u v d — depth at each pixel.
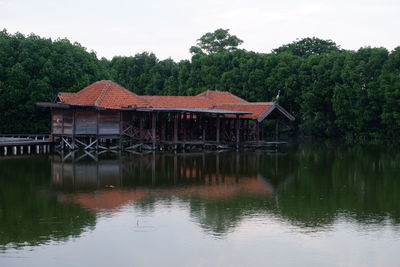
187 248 16.16
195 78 77.62
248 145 49.53
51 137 47.09
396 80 63.12
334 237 17.20
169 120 52.41
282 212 20.48
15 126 54.06
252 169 33.00
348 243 16.61
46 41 57.50
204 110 45.00
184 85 78.56
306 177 29.59
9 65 54.16
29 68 54.56
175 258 15.34
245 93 71.00
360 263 14.97
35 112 54.50
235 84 72.62
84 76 57.06
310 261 15.11
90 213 20.19
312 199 23.03
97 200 22.58
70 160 37.19
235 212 20.47
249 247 16.25
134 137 45.19
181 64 83.44
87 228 18.16
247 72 72.62
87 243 16.56
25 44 55.81
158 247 16.25
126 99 45.09
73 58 58.53
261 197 23.44
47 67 54.75
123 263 14.97
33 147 45.69
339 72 67.94
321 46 89.56
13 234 17.42
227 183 27.23
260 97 71.12
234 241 16.80
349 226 18.48
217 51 100.44
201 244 16.52
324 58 70.44
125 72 88.06
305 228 18.22
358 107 65.44
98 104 43.22
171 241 16.81
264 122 69.19
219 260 15.19
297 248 16.16
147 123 50.06
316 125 70.06
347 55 70.50
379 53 67.06
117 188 25.53
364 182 27.83
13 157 39.09
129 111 45.56
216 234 17.52
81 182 27.22
